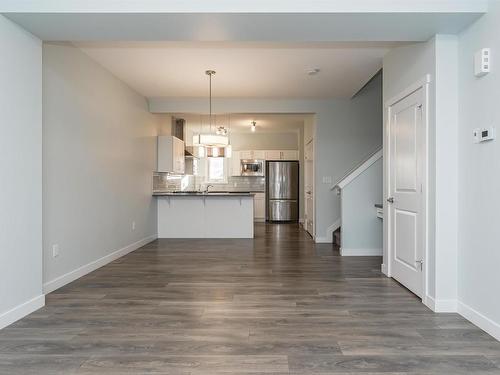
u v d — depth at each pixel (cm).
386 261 403
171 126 796
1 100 249
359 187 518
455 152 282
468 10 244
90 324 260
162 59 425
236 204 704
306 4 246
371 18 254
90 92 420
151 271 425
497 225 232
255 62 435
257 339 235
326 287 356
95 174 433
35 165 288
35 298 289
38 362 204
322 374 191
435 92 283
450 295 285
